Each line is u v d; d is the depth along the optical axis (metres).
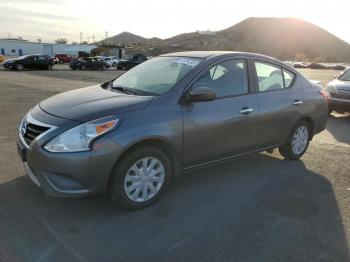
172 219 4.05
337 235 3.83
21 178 4.90
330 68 60.97
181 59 5.02
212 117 4.59
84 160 3.71
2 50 73.00
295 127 5.94
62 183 3.77
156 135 4.07
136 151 4.02
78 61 40.44
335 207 4.46
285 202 4.55
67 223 3.88
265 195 4.73
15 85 18.03
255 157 6.24
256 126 5.18
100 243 3.55
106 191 3.92
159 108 4.18
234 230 3.87
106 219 3.99
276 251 3.53
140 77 5.01
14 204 4.21
